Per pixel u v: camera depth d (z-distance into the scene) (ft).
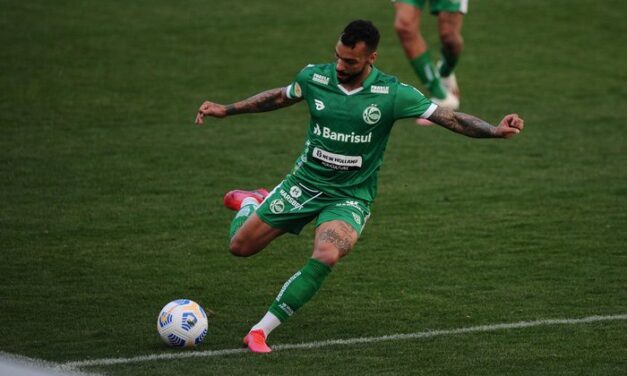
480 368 75.56
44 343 80.18
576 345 80.43
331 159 81.15
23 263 101.35
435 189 130.00
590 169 138.41
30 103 163.43
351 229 80.02
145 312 88.43
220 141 149.89
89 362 75.82
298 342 81.56
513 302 91.35
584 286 95.61
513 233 112.88
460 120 80.33
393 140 152.97
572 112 166.50
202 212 120.06
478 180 133.80
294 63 188.85
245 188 129.49
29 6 217.97
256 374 73.92
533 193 128.06
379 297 93.20
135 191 127.24
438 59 195.00
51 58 186.50
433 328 84.84
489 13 225.15
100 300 91.35
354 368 75.41
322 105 80.48
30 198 123.24
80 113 159.94
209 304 91.09
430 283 97.04
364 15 220.43
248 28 209.87
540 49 203.31
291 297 78.69
